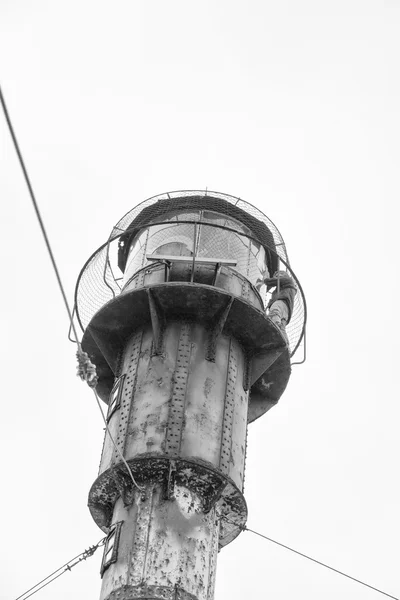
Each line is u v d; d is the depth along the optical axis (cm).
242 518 2017
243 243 2422
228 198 2512
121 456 1922
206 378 2080
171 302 2136
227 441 2014
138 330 2212
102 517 2050
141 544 1834
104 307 2175
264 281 2391
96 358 2317
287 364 2269
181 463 1916
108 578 1834
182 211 2466
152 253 2359
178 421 1989
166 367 2084
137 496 1917
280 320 2275
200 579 1822
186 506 1902
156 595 1764
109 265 2334
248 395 2208
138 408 2036
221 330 2125
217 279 2252
